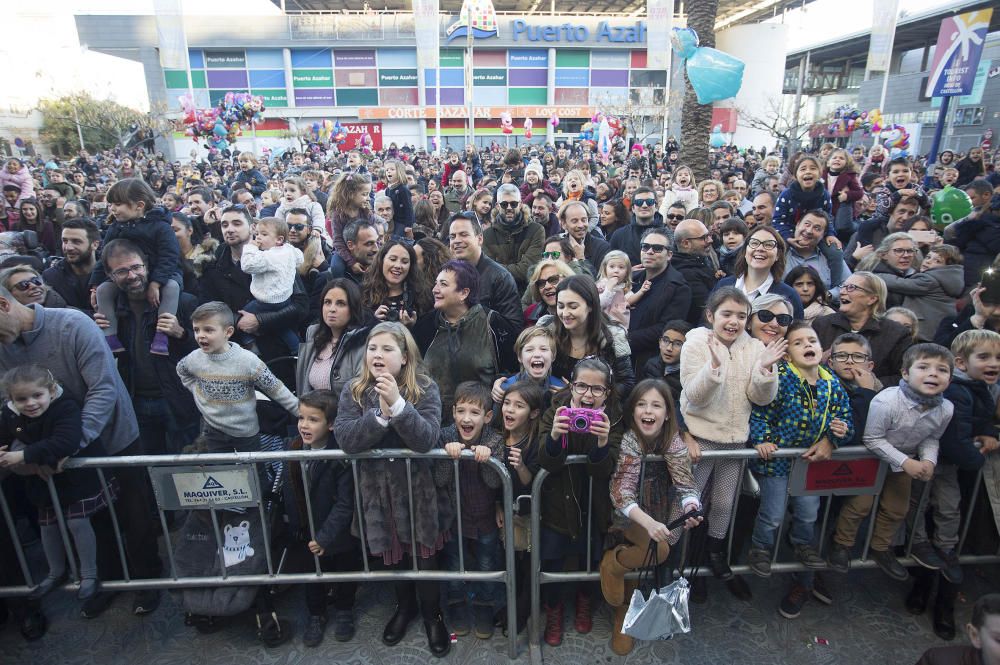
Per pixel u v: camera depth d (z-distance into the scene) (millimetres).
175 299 3555
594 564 2855
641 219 5227
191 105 17594
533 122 35469
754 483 2910
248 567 2727
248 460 2600
